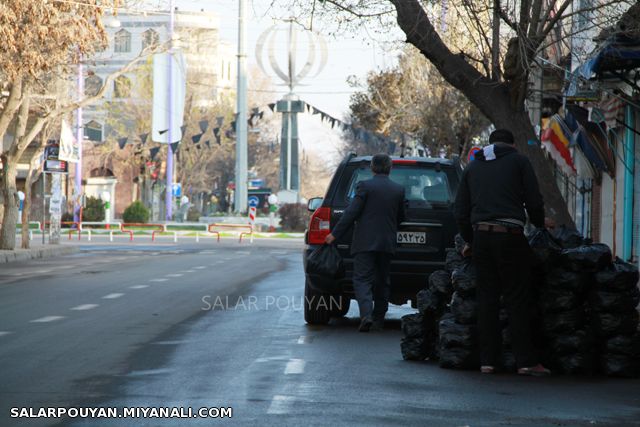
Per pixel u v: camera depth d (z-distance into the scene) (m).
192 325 31.52
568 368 22.58
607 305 22.42
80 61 82.00
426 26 39.84
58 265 67.38
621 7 40.97
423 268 31.02
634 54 38.06
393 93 120.06
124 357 24.12
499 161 22.69
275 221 168.25
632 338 22.47
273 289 46.94
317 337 28.89
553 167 82.25
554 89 66.88
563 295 22.66
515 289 22.47
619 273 22.56
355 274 30.30
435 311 24.33
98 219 160.75
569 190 77.94
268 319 33.81
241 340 27.88
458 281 23.22
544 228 22.89
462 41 54.81
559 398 19.47
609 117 49.97
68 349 25.50
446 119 101.81
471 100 40.44
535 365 22.39
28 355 24.36
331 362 23.80
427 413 17.58
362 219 30.27
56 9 71.44
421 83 104.25
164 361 23.53
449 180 31.91
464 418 17.20
